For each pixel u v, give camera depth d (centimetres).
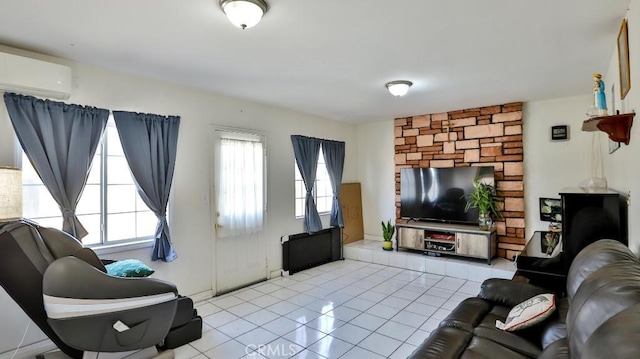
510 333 197
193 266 374
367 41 258
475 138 507
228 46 265
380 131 616
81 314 203
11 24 224
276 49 272
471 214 501
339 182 584
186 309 281
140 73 326
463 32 244
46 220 280
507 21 228
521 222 471
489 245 456
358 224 625
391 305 363
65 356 240
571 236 274
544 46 271
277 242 475
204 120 388
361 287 424
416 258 500
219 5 202
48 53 273
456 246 485
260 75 337
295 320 326
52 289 196
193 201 375
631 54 209
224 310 352
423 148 558
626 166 251
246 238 433
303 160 514
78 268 203
